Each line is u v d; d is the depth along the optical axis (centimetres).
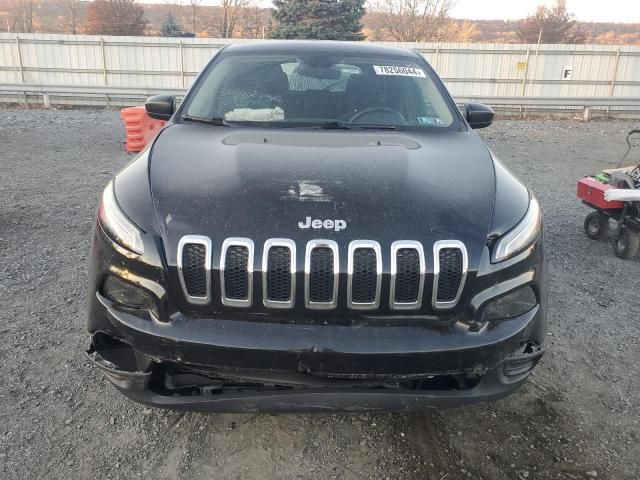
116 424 273
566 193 774
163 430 270
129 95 1781
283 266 214
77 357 330
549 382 317
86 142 1095
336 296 214
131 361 232
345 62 380
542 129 1511
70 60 2109
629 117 1822
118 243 228
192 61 2109
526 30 5303
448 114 352
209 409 224
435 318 219
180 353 215
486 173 266
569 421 283
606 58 2061
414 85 369
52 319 374
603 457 257
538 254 239
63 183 753
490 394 230
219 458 253
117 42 2091
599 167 975
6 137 1125
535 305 237
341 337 212
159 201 235
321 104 345
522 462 253
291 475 244
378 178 248
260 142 288
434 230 222
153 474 243
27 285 426
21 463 246
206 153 273
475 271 219
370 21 4016
